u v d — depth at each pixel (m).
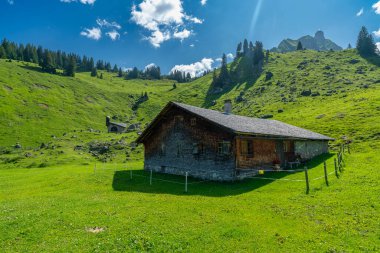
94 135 101.19
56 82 186.12
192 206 20.77
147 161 43.06
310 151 49.16
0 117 118.38
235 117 42.69
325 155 51.31
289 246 13.76
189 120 38.00
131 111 181.12
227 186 29.95
